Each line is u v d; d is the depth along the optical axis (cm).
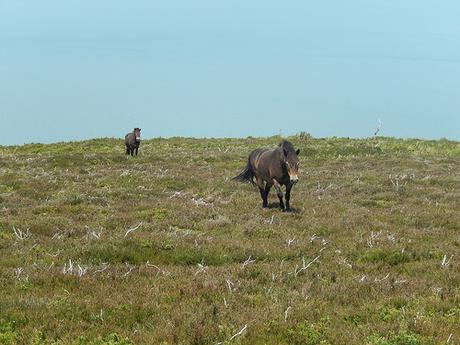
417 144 4216
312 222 1683
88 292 1021
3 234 1439
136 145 3778
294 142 4309
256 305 949
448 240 1473
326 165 3203
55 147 4500
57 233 1488
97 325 854
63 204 1928
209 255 1295
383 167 3058
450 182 2498
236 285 1052
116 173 2759
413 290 1049
